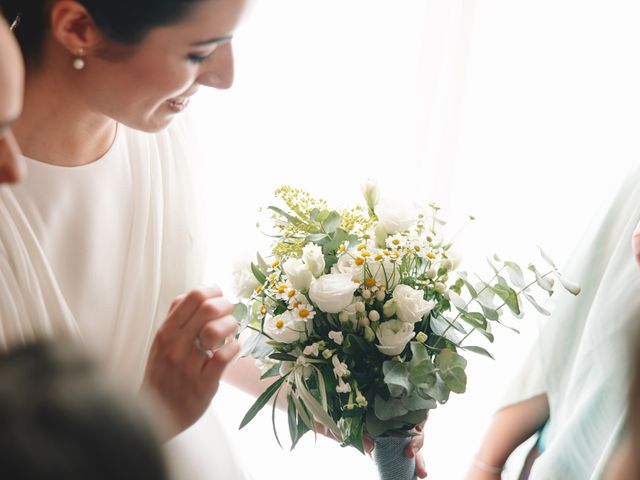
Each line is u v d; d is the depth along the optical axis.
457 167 1.79
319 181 1.71
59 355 0.35
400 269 0.98
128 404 0.33
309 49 1.64
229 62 0.83
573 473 1.17
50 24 0.79
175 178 1.02
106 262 0.97
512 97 1.73
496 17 1.68
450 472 1.89
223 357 0.81
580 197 1.77
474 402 1.91
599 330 1.17
